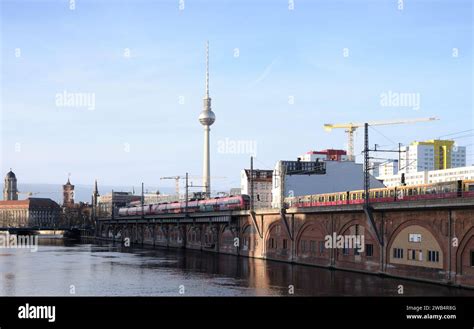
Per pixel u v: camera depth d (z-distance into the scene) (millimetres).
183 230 158875
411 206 70625
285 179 127438
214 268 94938
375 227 78500
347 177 130500
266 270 89312
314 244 94500
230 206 129750
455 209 65250
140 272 90125
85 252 142375
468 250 63844
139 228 198500
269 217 108938
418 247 71438
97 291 69312
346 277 77250
